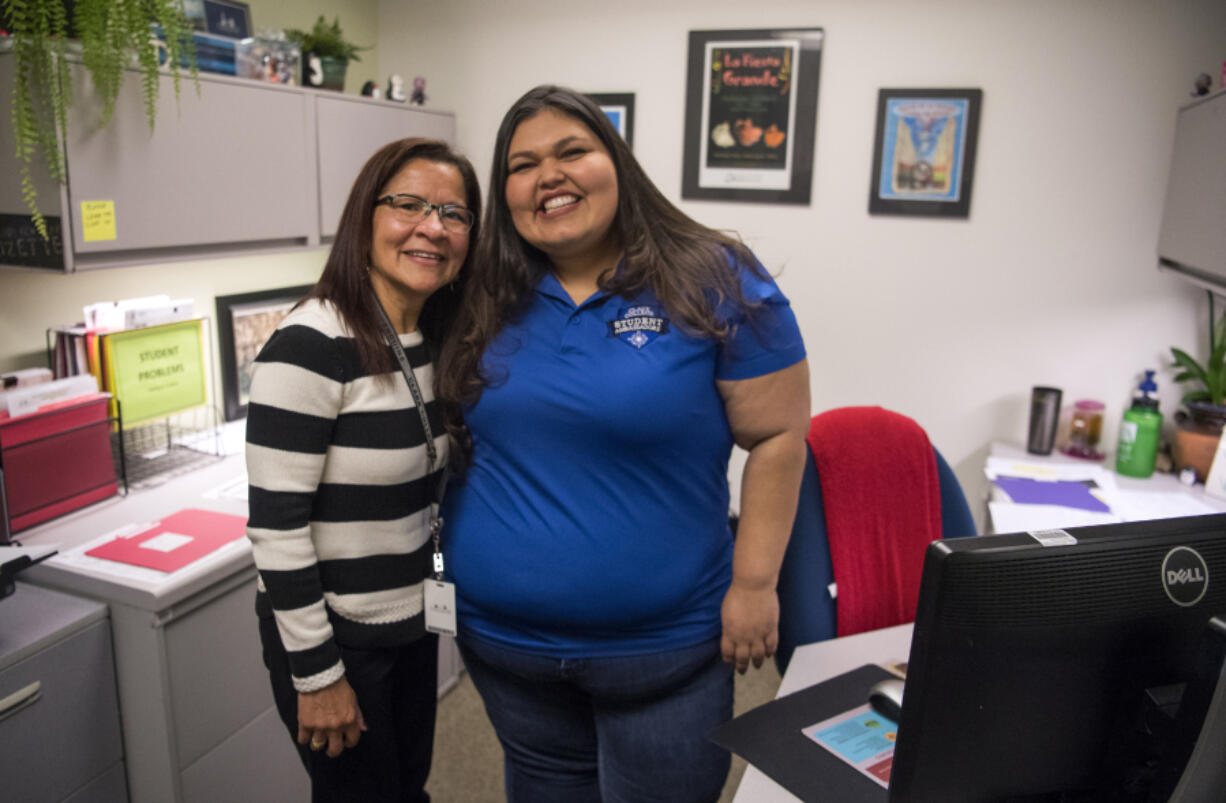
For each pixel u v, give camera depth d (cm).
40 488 173
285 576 116
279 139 210
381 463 123
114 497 191
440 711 242
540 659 126
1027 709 76
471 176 133
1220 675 66
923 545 162
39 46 153
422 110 265
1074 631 74
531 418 119
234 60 201
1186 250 209
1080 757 79
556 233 117
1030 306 256
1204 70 229
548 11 282
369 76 301
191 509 184
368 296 123
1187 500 209
